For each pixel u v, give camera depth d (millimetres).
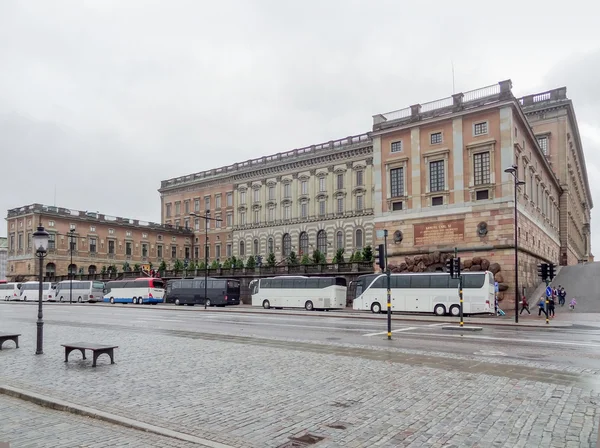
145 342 20344
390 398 10477
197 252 102250
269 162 89312
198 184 102438
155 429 8344
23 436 8148
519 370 13781
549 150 73938
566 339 21812
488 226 44562
